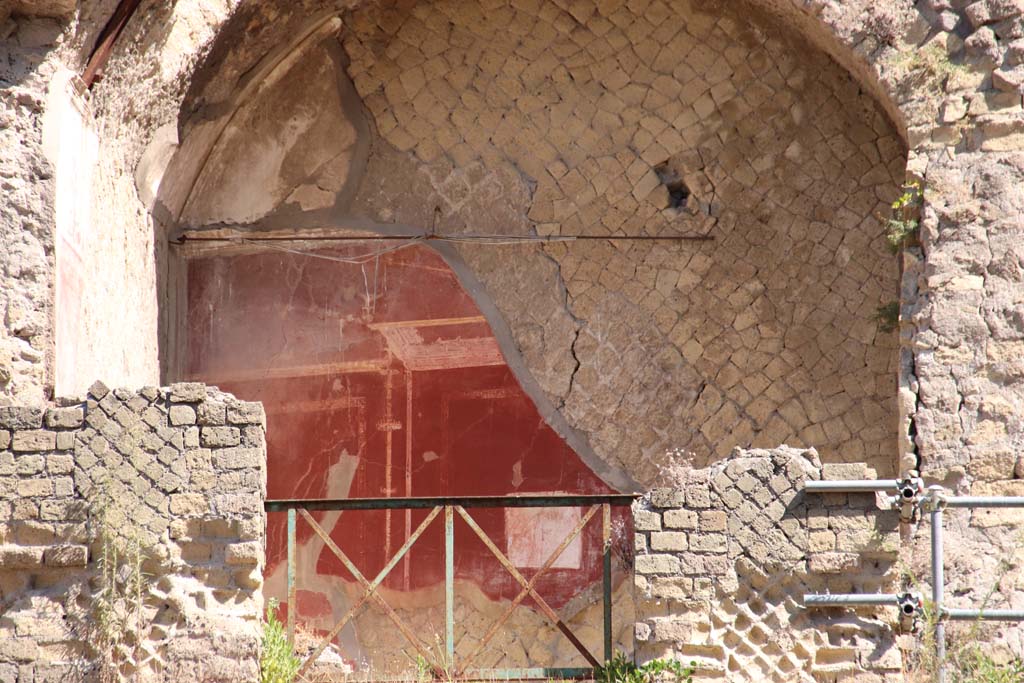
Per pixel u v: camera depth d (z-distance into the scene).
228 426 19.88
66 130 23.66
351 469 32.50
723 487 19.88
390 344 32.97
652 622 19.58
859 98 31.06
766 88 31.48
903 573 21.75
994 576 23.41
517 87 32.69
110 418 19.83
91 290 25.09
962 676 19.89
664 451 31.80
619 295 32.47
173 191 31.28
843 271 31.36
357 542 31.28
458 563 30.95
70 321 23.67
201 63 28.20
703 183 32.22
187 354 32.81
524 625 30.20
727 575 19.61
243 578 19.55
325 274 33.31
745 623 19.50
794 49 30.80
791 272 31.66
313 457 32.56
